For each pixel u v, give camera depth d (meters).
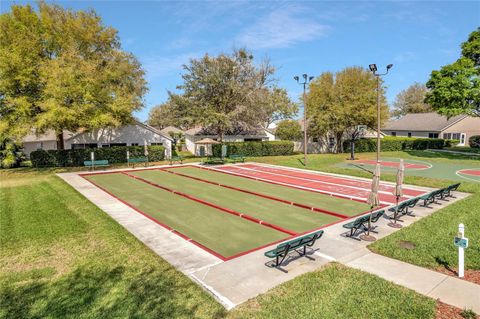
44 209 12.30
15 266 7.35
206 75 32.47
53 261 7.62
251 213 12.53
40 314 5.38
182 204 14.03
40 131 25.03
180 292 6.12
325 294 5.98
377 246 8.48
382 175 21.09
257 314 5.37
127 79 28.70
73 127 26.05
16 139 24.67
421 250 8.06
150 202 14.37
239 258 7.92
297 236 9.78
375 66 19.92
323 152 44.84
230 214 12.44
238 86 33.22
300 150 46.84
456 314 5.30
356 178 20.84
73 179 20.09
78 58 24.38
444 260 7.46
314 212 12.71
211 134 40.56
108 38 27.70
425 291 6.08
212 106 33.09
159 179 20.98
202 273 7.04
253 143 35.22
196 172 24.31
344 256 7.95
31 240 8.99
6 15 23.62
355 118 36.38
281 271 7.12
